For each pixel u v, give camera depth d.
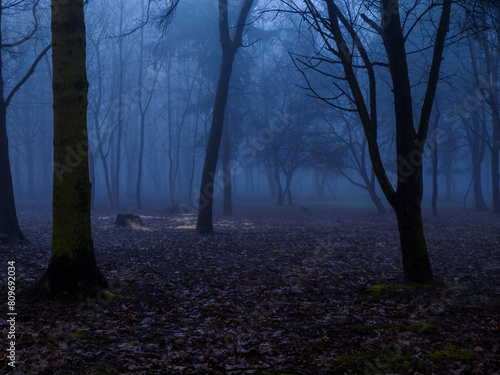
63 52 6.70
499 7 9.11
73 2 6.75
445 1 7.54
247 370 4.57
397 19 7.74
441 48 7.61
